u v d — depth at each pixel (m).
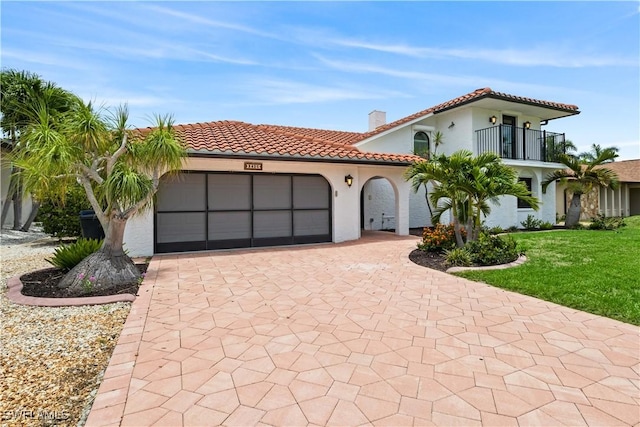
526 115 20.25
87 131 6.86
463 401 3.13
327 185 14.09
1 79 12.73
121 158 7.86
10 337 4.65
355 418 2.90
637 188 30.72
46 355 4.15
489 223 18.11
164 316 5.38
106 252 7.41
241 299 6.27
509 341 4.41
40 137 6.41
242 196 12.50
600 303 5.68
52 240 14.71
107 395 3.24
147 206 8.84
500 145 18.34
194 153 10.20
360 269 8.80
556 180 19.66
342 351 4.15
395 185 16.03
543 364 3.81
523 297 6.27
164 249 11.41
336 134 21.31
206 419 2.90
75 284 6.82
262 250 12.06
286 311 5.61
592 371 3.66
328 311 5.60
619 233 14.75
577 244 11.69
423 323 5.05
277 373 3.64
